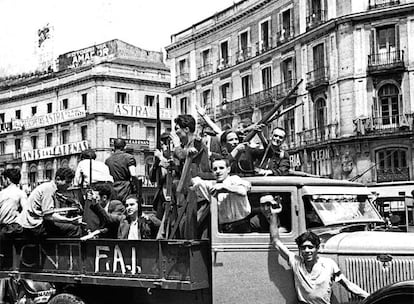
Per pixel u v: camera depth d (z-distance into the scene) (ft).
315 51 112.27
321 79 108.68
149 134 175.42
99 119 167.84
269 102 121.19
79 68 179.11
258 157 23.75
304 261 18.78
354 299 18.62
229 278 19.69
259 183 19.93
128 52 192.34
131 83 174.19
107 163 30.32
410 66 100.53
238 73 133.69
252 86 129.49
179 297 21.97
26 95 191.83
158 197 25.20
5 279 29.68
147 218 24.47
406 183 52.95
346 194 21.02
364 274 18.48
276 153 23.95
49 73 198.70
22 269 25.27
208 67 143.43
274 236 19.49
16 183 27.53
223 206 19.66
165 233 22.80
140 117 173.58
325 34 109.19
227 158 22.74
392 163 101.65
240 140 25.04
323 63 109.81
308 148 111.04
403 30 101.19
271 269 19.67
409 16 100.53
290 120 118.73
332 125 106.73
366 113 103.50
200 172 22.00
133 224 24.85
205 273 20.10
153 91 177.47
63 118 177.99
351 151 104.63
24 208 25.05
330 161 107.34
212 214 19.84
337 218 20.25
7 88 199.00
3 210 26.40
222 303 19.65
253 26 129.59
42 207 24.44
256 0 127.85
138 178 29.37
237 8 135.13
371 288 18.33
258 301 19.65
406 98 100.89
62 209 24.84
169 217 22.65
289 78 119.65
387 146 101.71
